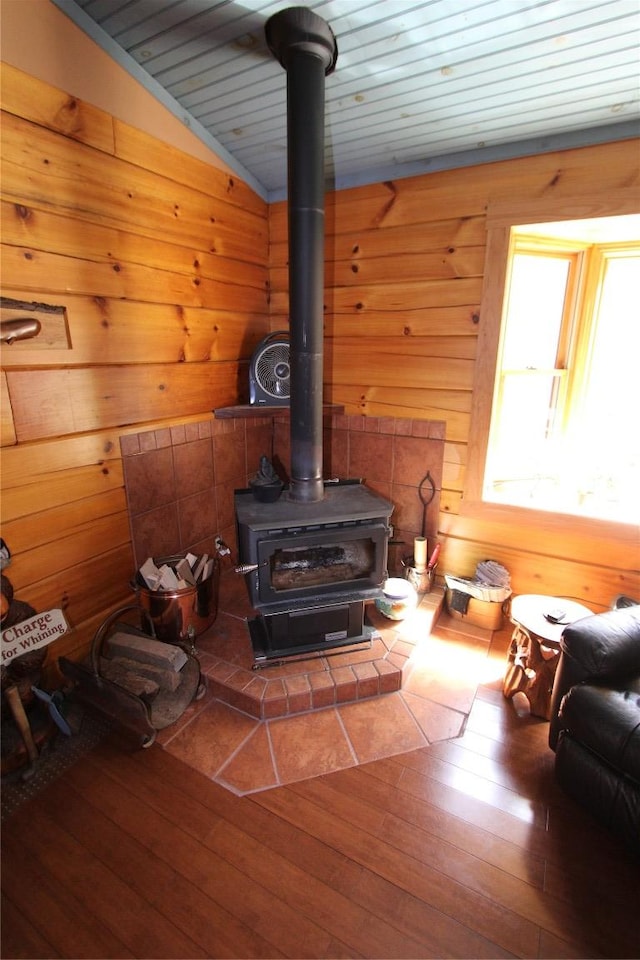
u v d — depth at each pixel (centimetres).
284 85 181
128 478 199
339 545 203
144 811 144
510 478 251
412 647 203
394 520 256
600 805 134
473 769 159
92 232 171
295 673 187
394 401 242
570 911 119
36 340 158
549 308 230
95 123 166
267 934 115
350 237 234
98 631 178
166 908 120
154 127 187
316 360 187
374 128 192
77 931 115
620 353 225
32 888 124
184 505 231
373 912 119
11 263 148
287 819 142
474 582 230
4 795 148
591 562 215
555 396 240
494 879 127
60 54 152
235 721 177
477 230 205
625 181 177
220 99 191
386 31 146
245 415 238
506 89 164
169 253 202
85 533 185
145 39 163
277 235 258
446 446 233
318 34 144
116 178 176
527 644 181
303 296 180
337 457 264
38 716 165
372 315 237
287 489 220
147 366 200
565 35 140
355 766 160
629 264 216
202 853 133
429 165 209
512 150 192
